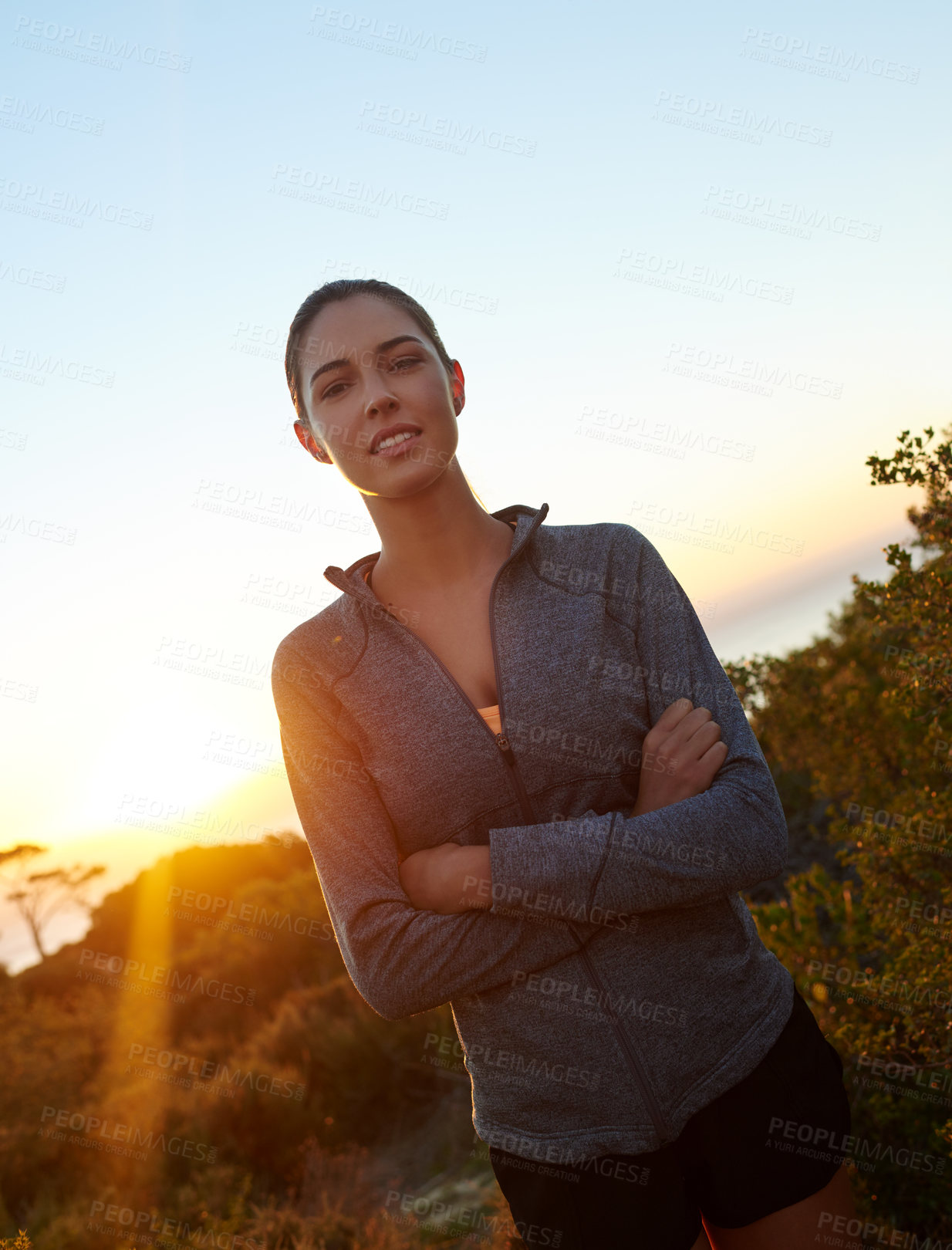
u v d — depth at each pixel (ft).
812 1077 4.68
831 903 11.53
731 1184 4.48
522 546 5.08
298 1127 20.35
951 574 9.29
